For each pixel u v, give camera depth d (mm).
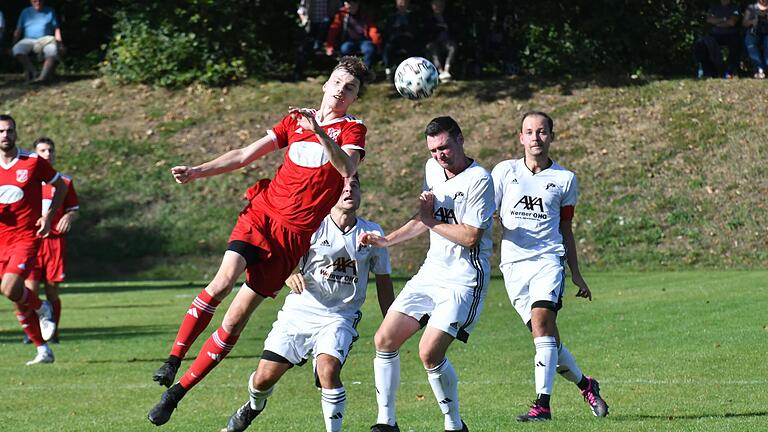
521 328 38938
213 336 19406
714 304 41906
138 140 78688
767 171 69500
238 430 20406
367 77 20094
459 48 84062
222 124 79875
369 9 86125
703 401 23484
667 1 84250
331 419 19234
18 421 23250
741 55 83562
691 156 71812
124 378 29578
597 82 81188
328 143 18469
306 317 19641
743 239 64562
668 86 79125
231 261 19109
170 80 84438
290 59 89438
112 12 94562
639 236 65812
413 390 27234
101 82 85688
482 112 78625
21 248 32281
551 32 83250
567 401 24781
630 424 20688
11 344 37688
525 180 22547
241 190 74250
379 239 18953
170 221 71438
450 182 20156
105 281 64500
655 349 31812
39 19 86375
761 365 28406
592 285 52656
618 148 73562
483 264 20234
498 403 24734
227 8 84188
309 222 19438
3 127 32156
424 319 20062
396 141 76812
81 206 72750
